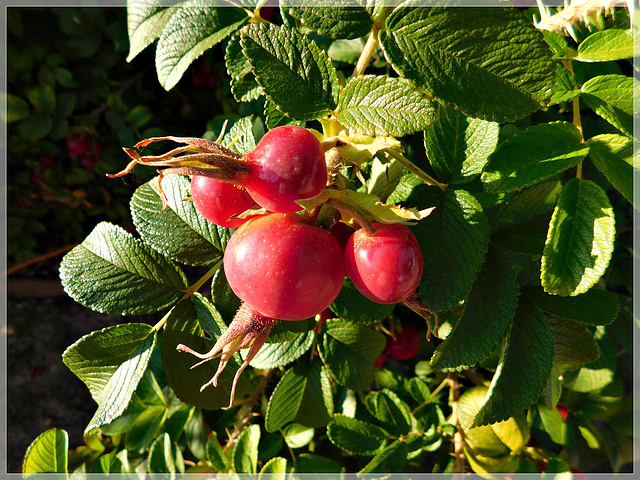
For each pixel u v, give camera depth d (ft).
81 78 1.78
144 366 0.67
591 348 0.73
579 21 0.69
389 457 0.85
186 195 0.69
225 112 1.60
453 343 0.64
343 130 0.58
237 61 0.73
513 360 0.67
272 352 0.80
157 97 1.82
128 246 0.69
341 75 0.77
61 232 2.10
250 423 1.00
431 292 0.61
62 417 1.96
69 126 1.81
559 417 0.96
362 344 0.84
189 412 0.98
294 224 0.54
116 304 0.68
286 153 0.51
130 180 0.79
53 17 1.70
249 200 0.56
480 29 0.55
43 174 1.92
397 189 0.70
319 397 0.83
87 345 0.67
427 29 0.55
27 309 2.09
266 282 0.53
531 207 0.68
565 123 0.62
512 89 0.56
